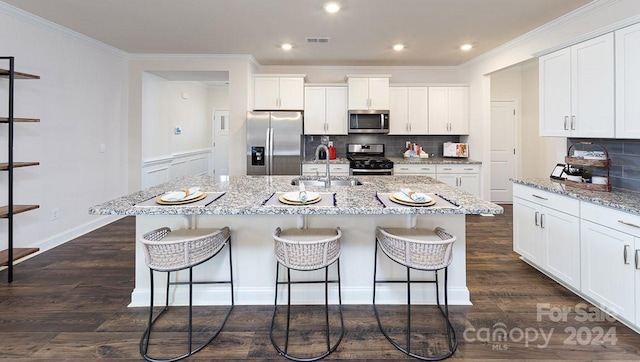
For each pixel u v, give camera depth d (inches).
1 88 120.5
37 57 134.7
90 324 84.8
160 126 220.4
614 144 107.4
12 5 121.6
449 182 205.2
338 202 80.2
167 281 92.3
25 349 74.4
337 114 212.7
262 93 206.2
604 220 84.7
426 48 180.2
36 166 135.3
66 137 150.8
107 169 179.3
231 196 88.4
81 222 161.8
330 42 169.2
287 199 80.7
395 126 217.3
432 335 80.6
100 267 121.8
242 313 90.6
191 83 287.6
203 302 94.9
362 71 224.8
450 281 96.0
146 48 180.7
